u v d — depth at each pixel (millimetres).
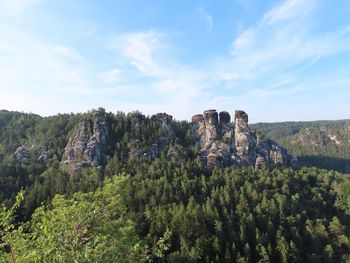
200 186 138375
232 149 190250
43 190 139250
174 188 131875
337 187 156750
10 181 156000
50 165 181250
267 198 134000
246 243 99125
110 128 191625
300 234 110938
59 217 31672
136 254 28844
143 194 120188
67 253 18766
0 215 17359
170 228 97188
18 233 18266
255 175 162625
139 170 154375
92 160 171375
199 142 198375
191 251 85438
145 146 178500
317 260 99188
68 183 146625
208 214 108062
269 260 92625
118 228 39125
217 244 92562
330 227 116438
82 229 23391
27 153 199625
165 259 82188
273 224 110688
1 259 18188
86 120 193750
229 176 152375
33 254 17078
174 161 165875
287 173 165750
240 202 122500
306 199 144500
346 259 100312
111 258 21562
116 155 168000
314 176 172375
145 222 100938
